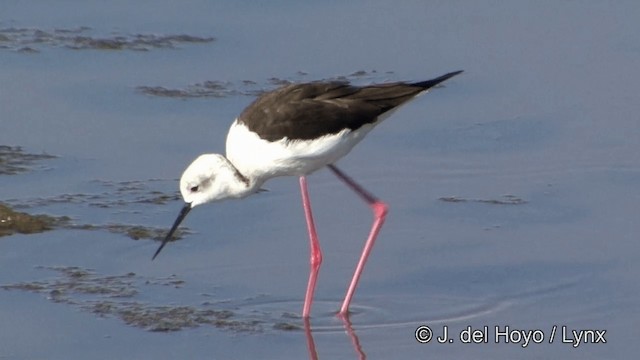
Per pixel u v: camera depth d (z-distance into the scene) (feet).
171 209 38.45
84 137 42.60
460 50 48.70
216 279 34.55
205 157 34.09
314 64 47.96
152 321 32.09
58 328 31.68
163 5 53.36
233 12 52.49
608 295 33.50
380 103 33.73
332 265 35.58
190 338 31.35
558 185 39.96
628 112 44.19
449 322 32.45
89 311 32.50
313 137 33.12
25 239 36.42
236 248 36.37
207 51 49.21
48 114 44.01
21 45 49.16
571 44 48.91
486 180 40.42
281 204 39.19
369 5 52.85
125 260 35.47
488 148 42.42
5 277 34.30
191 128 43.27
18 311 32.48
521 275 34.71
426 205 38.91
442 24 50.85
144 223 37.58
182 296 33.50
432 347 31.17
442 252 36.14
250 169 33.88
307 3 53.06
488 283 34.35
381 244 36.70
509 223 37.70
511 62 47.83
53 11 52.85
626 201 38.81
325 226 37.78
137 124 43.55
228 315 32.60
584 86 45.96
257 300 33.55
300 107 33.17
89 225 37.27
